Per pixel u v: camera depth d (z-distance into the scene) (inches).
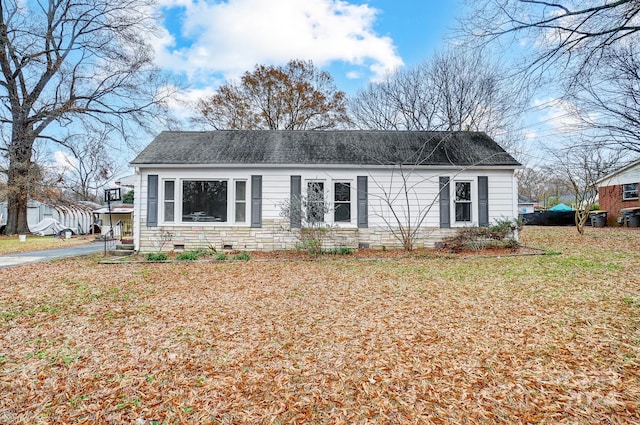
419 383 118.4
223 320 185.8
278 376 125.2
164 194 449.7
